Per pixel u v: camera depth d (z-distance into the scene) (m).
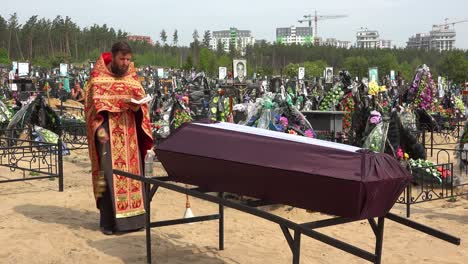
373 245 6.68
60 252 6.06
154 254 6.05
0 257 5.84
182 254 6.09
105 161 6.67
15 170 10.97
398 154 9.86
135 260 5.84
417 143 10.68
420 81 15.91
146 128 6.93
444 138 16.83
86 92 6.79
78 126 14.69
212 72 63.78
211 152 4.97
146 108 6.95
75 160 12.61
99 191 6.68
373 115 10.21
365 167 3.90
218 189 5.13
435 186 9.80
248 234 6.97
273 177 4.40
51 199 8.63
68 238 6.57
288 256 6.13
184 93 19.81
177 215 7.80
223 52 96.81
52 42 87.62
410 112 13.75
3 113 14.99
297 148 4.41
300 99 16.20
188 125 5.54
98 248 6.23
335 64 90.56
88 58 85.25
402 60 91.81
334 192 3.97
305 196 4.25
